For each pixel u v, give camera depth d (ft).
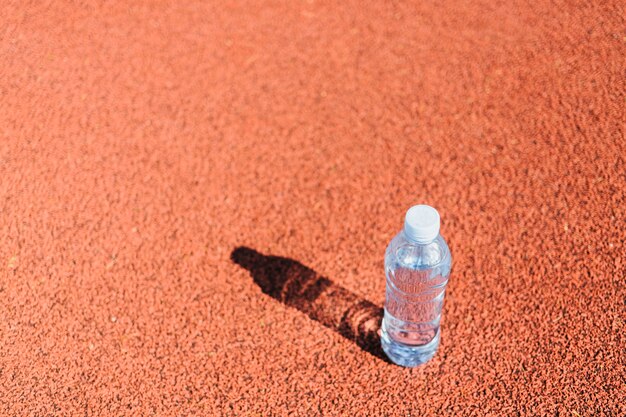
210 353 3.34
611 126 3.96
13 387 3.27
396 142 3.99
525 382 3.21
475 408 3.17
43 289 3.53
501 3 4.60
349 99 4.19
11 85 4.30
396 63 4.34
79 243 3.67
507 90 4.16
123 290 3.52
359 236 3.66
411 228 2.85
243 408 3.21
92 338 3.39
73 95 4.25
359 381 3.26
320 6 4.67
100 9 4.71
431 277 3.17
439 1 4.66
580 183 3.76
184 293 3.51
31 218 3.76
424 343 3.31
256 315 3.44
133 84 4.30
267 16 4.63
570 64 4.25
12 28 4.60
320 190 3.83
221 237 3.68
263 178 3.88
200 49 4.46
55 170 3.93
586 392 3.17
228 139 4.04
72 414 3.21
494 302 3.42
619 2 4.53
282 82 4.29
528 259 3.53
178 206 3.79
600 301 3.38
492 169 3.84
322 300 3.47
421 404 3.20
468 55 4.34
